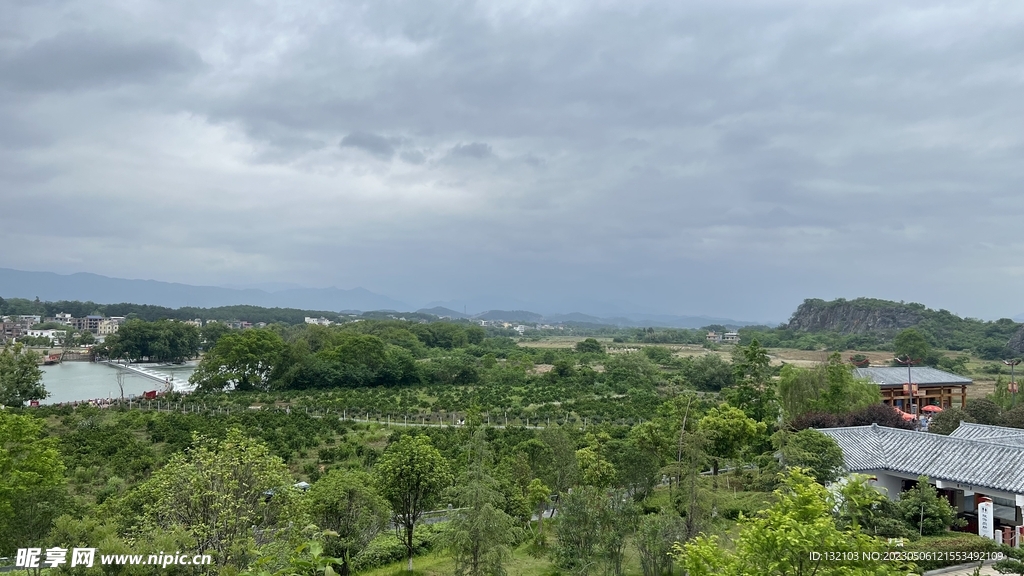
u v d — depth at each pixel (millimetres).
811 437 30297
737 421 38062
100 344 149125
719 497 27844
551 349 166750
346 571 24188
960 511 29812
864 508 24312
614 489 31547
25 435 20438
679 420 35938
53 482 20531
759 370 47156
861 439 33719
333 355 104562
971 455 29359
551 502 34812
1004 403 57812
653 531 23797
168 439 52469
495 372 107938
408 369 104000
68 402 79938
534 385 99812
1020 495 25766
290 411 71938
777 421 45906
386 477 26312
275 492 21375
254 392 92500
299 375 98250
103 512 23734
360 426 63219
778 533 11852
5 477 19359
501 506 28188
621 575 24266
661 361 142125
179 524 18031
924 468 29828
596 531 24625
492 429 55188
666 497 32906
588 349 162000
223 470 20031
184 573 16234
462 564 23844
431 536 30172
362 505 24672
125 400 77500
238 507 19438
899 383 68625
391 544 29109
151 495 22453
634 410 71812
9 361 66938
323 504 23578
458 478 30281
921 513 25906
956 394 72250
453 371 105375
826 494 13250
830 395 48844
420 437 27625
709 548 13547
